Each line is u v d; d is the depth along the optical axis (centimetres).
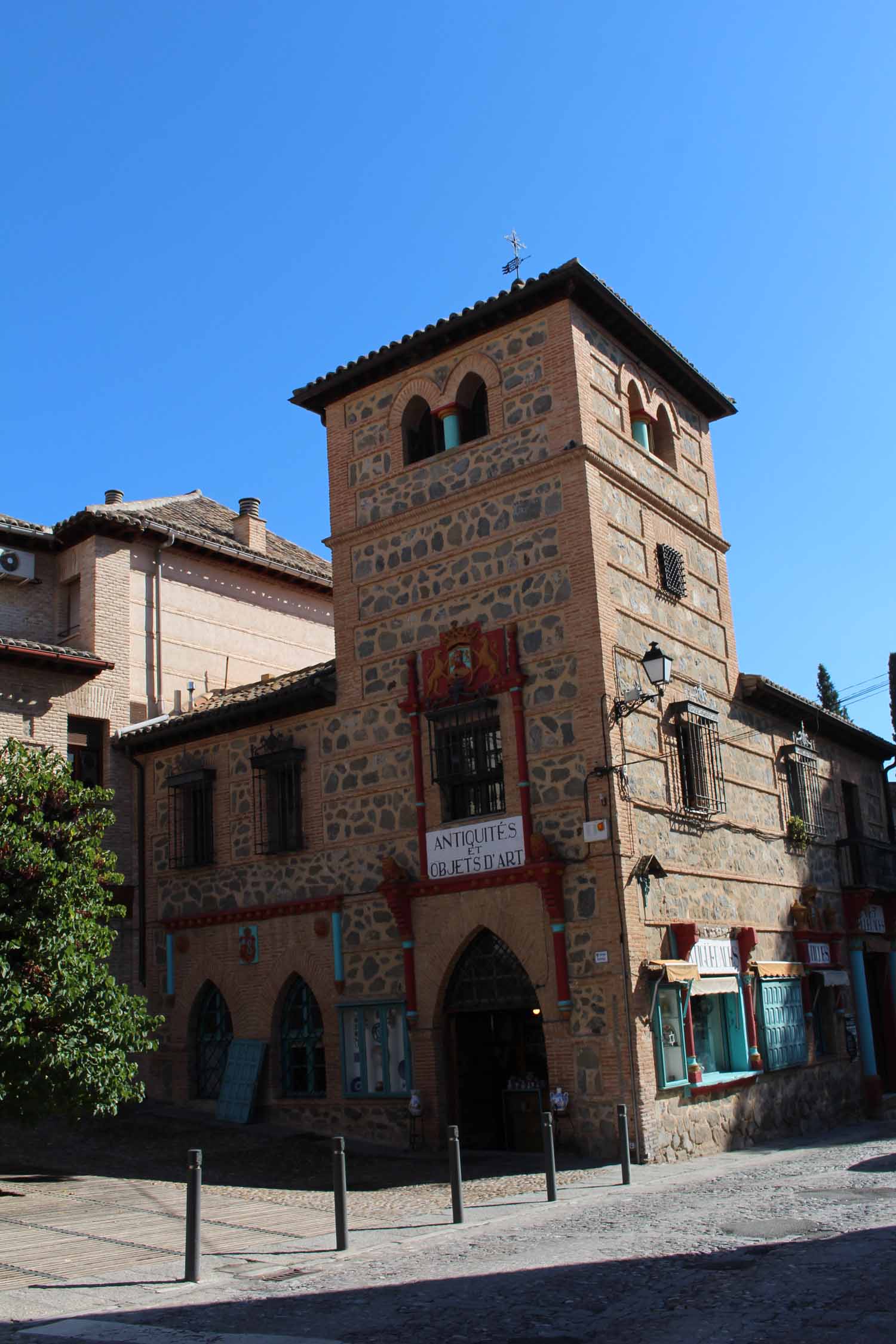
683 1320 743
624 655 1894
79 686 2500
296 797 2186
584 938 1752
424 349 2120
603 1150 1678
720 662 2262
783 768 2472
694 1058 1820
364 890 2042
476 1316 800
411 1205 1382
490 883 1856
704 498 2353
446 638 2003
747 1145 1947
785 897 2336
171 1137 1962
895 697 3856
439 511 2061
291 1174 1641
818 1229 1019
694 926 1841
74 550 2683
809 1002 2323
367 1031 1995
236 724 2308
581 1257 980
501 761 1905
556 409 1953
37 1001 1520
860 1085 2484
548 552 1914
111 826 2411
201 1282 992
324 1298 901
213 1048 2258
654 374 2238
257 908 2183
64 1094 1562
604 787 1775
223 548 2902
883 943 2748
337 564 2195
